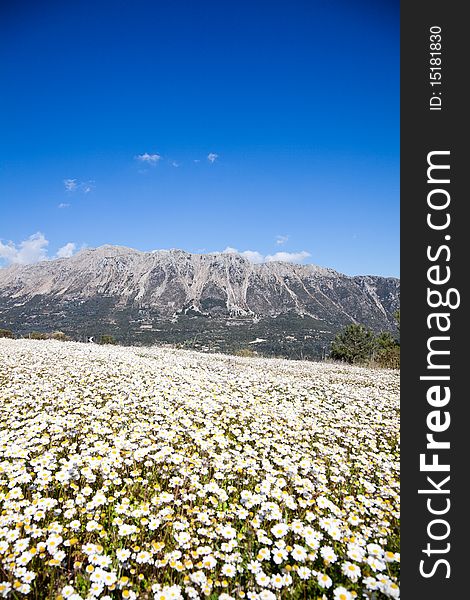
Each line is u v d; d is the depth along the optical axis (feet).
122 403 28.73
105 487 15.56
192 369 51.62
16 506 13.70
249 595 10.66
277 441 22.81
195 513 14.49
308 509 15.48
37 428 21.70
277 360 81.76
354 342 100.12
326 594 11.14
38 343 76.64
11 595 10.48
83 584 10.98
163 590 10.63
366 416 31.60
